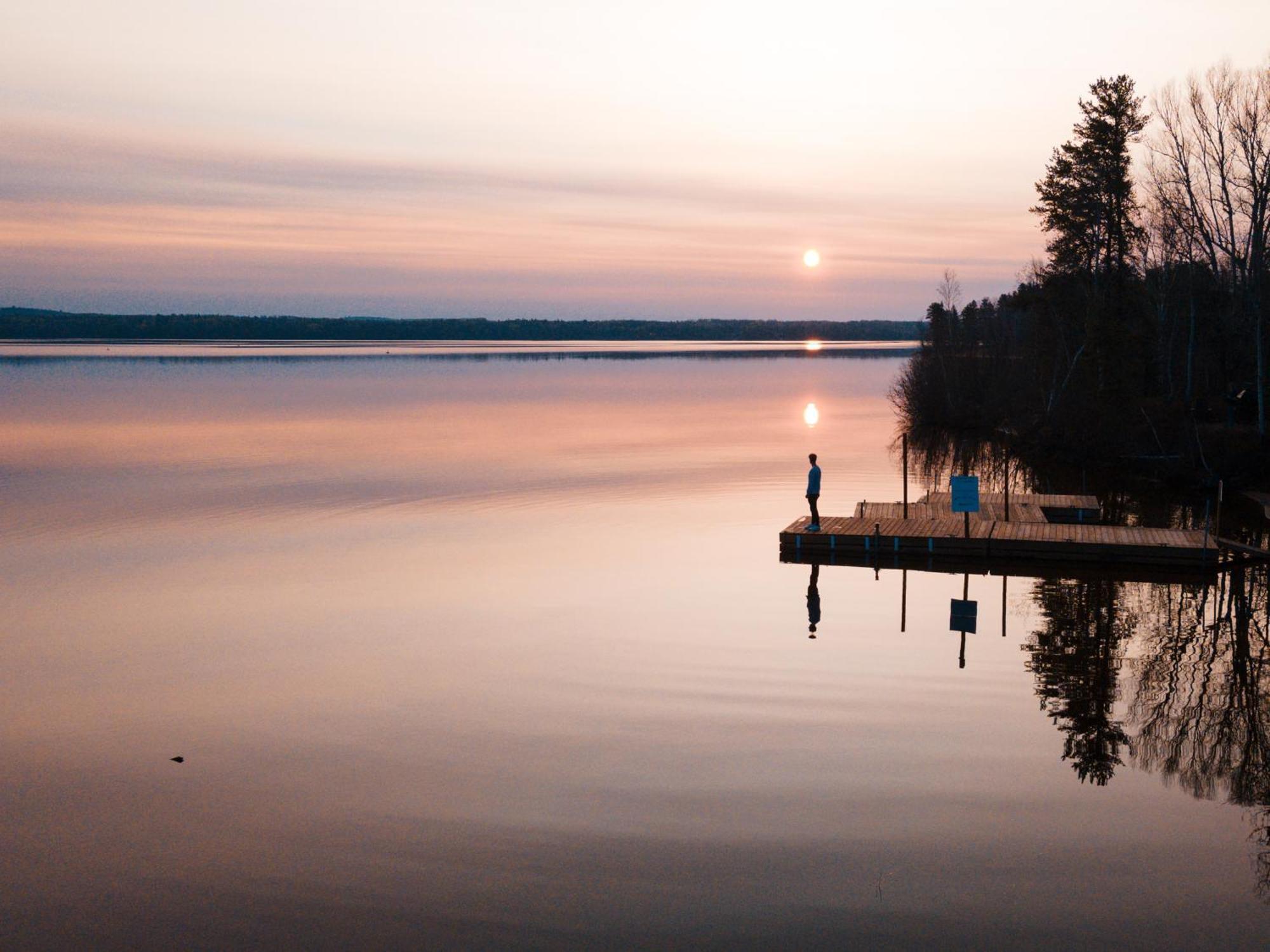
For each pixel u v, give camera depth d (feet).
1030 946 31.24
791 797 41.68
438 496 122.31
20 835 39.65
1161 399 181.88
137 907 34.35
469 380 386.52
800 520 96.84
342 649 63.41
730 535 98.73
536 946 31.63
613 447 170.50
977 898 33.96
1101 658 59.98
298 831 39.37
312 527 103.30
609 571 83.82
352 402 274.98
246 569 85.25
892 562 86.69
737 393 310.04
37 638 66.54
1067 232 201.57
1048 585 78.28
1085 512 104.78
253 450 167.53
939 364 226.58
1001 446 184.65
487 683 56.54
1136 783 42.91
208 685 57.00
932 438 195.11
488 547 93.50
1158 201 180.86
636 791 42.37
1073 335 197.47
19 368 477.77
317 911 33.83
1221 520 108.58
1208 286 182.60
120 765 46.09
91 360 587.27
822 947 31.35
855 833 38.58
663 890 34.73
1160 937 31.60
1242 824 39.17
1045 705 52.16
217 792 43.14
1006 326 250.98
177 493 125.39
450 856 37.24
